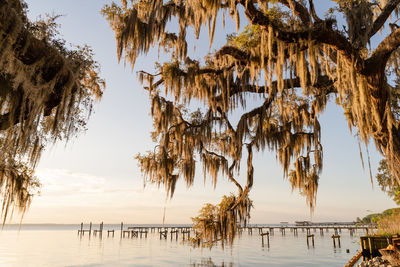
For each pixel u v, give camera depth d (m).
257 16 6.73
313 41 6.86
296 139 11.16
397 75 9.17
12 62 3.78
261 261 28.28
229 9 7.81
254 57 8.31
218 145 13.17
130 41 8.09
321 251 35.97
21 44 3.86
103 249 41.03
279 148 11.07
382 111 7.41
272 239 62.28
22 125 4.12
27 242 52.19
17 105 4.12
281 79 7.07
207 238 10.80
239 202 10.57
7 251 36.16
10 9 3.58
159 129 11.00
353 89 6.98
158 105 10.90
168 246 46.97
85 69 4.98
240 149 10.15
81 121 5.35
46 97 4.31
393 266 9.34
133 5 8.52
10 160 4.90
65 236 76.38
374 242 12.33
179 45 8.95
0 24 3.50
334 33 6.65
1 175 5.54
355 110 7.45
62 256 32.06
